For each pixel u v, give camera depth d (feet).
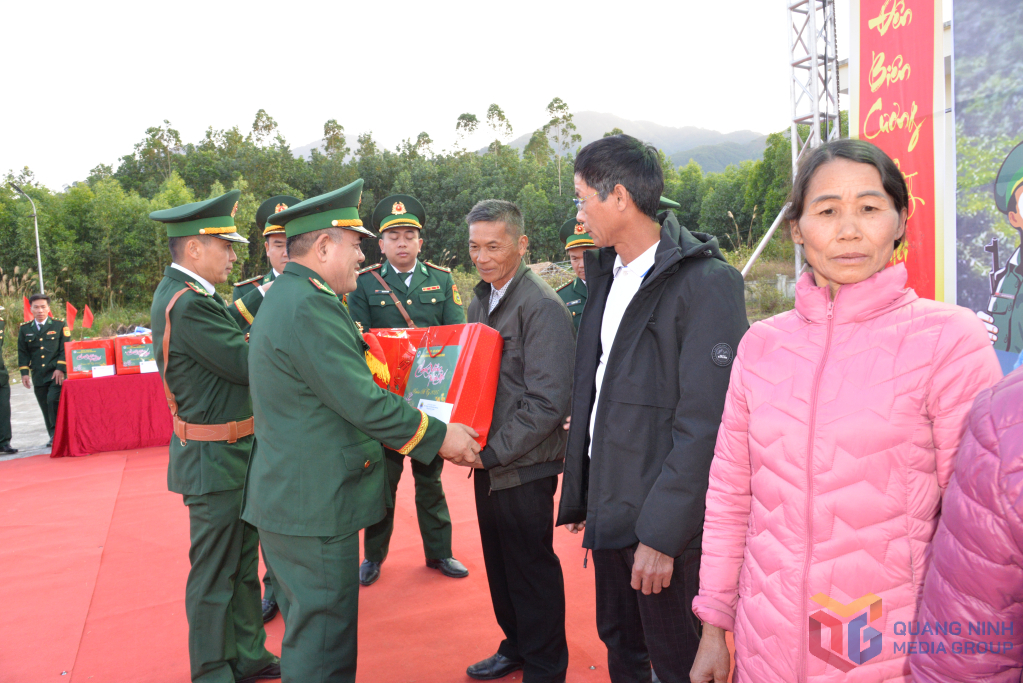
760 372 3.60
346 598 5.49
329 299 5.56
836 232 3.26
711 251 4.60
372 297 11.23
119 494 14.93
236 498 6.97
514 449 6.15
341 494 5.48
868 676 3.14
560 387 6.23
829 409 3.25
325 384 5.26
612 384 4.83
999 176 8.61
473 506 13.16
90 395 19.12
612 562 5.36
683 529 4.20
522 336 6.59
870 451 3.14
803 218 3.42
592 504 4.91
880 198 3.21
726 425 3.88
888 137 12.08
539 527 6.59
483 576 9.87
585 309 5.51
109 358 19.72
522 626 6.67
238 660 7.22
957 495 2.36
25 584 10.02
